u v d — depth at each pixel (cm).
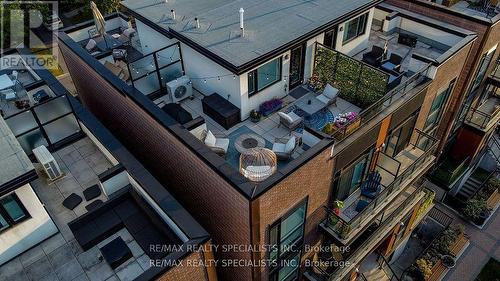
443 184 2761
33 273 1266
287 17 1762
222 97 1756
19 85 1880
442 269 2486
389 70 1908
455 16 2116
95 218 1369
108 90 1844
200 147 1370
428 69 1852
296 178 1345
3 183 1141
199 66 1775
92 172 1573
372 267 2397
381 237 2000
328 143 1398
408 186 1950
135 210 1392
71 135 1708
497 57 2461
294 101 1823
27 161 1213
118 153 1466
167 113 1648
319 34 1697
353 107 1802
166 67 1817
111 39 2283
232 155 1570
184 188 1656
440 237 2583
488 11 2438
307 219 1633
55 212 1438
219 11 1842
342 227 1658
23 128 1540
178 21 1795
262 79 1688
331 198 1712
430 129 2338
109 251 1268
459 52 1964
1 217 1219
